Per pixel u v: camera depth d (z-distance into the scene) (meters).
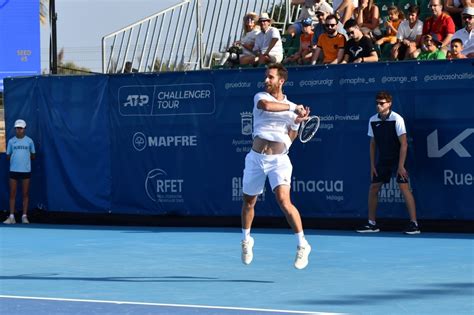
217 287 9.95
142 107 17.83
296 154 16.52
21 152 18.69
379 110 15.15
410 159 15.67
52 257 13.14
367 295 9.23
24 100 18.98
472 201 15.31
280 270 11.26
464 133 15.30
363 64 15.92
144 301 9.09
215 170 17.23
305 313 8.20
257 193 10.38
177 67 22.97
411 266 11.38
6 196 19.38
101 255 13.27
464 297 9.02
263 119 10.17
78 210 18.52
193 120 17.36
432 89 15.48
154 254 13.24
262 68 16.69
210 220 17.38
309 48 20.17
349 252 12.97
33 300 9.25
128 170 18.03
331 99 16.20
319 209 16.42
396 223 15.82
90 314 8.35
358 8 21.19
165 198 17.72
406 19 20.11
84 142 18.42
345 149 16.14
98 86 18.25
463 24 19.75
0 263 12.53
